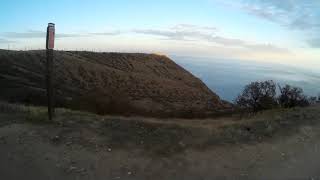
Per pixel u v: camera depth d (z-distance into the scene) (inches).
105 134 369.4
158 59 5506.9
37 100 1316.4
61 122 393.7
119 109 815.1
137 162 317.7
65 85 2960.1
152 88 3609.7
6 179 278.1
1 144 335.3
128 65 4990.2
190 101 3257.9
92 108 793.6
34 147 331.9
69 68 3533.5
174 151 342.6
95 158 319.6
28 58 3457.2
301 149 358.6
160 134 377.7
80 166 304.7
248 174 303.6
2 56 3376.0
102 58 5012.3
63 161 310.8
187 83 4645.7
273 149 357.1
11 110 463.2
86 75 3521.2
